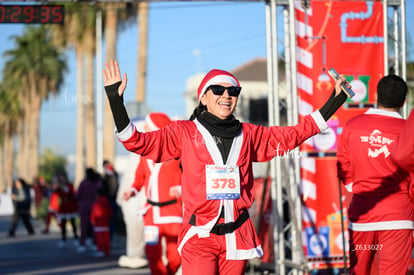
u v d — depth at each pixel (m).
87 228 19.53
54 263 15.89
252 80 56.03
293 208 10.94
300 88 11.08
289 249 11.98
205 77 5.79
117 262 15.79
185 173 5.63
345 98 5.86
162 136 5.58
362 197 6.83
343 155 7.02
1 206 33.53
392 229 6.63
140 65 36.41
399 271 6.67
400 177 6.65
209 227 5.52
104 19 43.34
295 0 11.05
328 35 11.14
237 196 5.59
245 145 5.68
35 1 11.72
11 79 79.94
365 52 11.23
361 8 11.23
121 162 65.19
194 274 5.48
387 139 6.70
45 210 34.06
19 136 91.19
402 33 11.44
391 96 6.83
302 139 5.83
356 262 6.98
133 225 13.73
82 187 19.47
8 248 20.77
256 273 13.02
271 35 11.28
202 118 5.69
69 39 46.25
